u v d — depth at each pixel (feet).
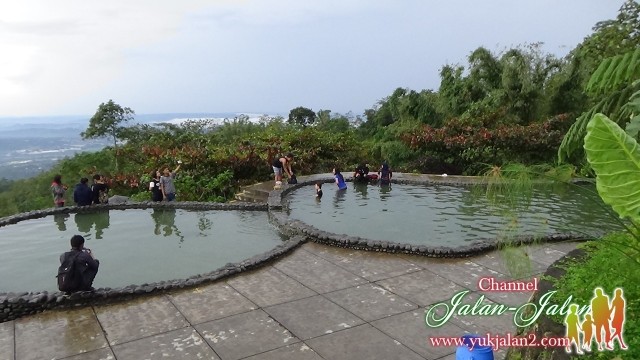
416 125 79.51
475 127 68.28
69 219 41.75
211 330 18.78
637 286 12.98
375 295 22.08
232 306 21.03
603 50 48.08
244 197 52.34
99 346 17.67
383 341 17.72
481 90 80.59
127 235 36.76
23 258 31.60
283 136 74.38
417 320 19.47
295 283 23.70
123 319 19.92
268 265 26.40
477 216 40.27
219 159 60.39
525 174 12.06
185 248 33.27
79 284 21.48
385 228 36.58
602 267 14.03
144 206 44.91
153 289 22.39
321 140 75.82
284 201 46.70
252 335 18.31
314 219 39.58
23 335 18.63
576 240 29.22
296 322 19.36
